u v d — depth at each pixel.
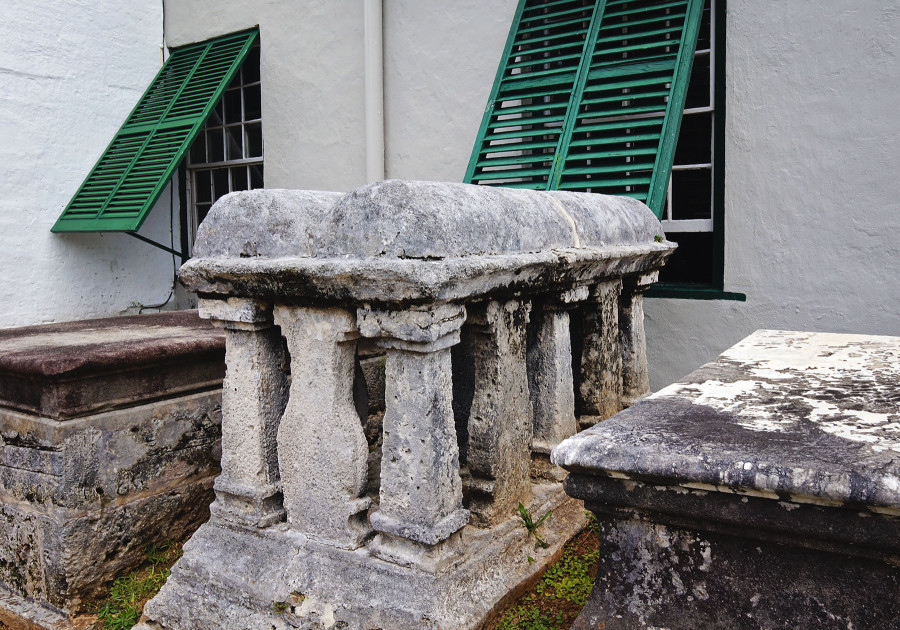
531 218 2.82
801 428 1.88
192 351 3.71
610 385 3.54
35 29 5.92
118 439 3.51
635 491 1.81
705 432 1.87
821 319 4.13
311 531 2.75
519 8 4.98
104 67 6.46
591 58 4.53
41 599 3.42
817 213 4.10
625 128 4.43
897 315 3.91
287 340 2.75
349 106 5.89
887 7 3.82
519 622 2.54
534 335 3.17
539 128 4.75
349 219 2.45
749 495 1.67
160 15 6.96
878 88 3.88
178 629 2.84
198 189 7.38
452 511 2.54
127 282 6.70
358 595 2.50
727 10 4.30
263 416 2.87
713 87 4.46
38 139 5.98
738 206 4.34
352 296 2.45
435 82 5.49
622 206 3.61
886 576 1.60
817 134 4.07
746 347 3.19
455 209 2.43
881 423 1.90
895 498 1.48
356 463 2.66
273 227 2.70
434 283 2.24
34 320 6.00
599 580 1.93
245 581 2.75
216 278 2.79
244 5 6.43
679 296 4.54
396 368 2.49
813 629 1.67
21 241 5.89
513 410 2.87
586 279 3.13
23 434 3.43
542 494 3.12
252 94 6.82
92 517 3.39
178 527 3.79
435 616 2.35
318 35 6.01
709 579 1.79
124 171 6.07
